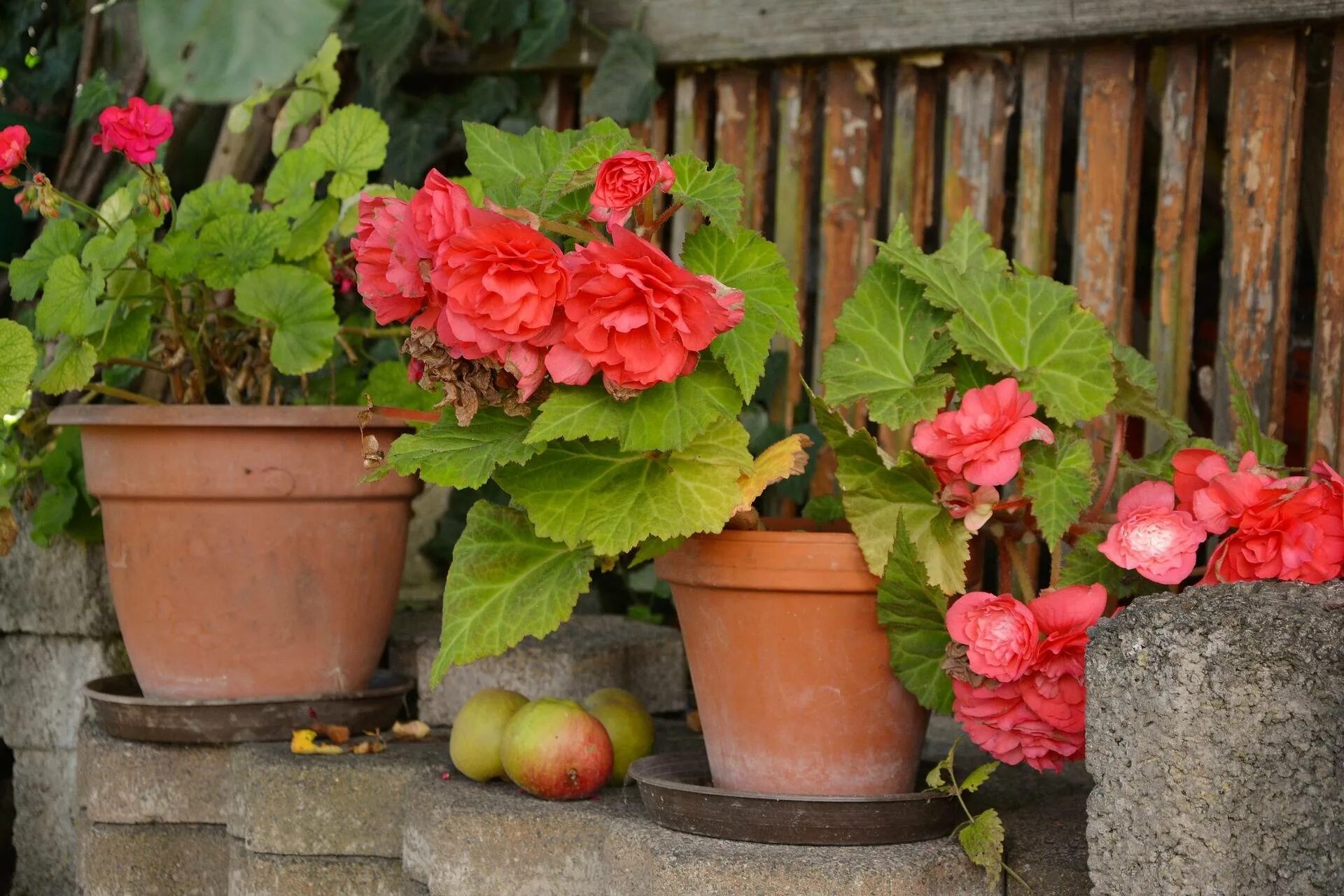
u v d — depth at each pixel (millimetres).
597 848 1917
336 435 2367
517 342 1619
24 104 3496
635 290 1565
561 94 3312
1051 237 2793
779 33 2979
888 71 2990
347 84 3482
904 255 1922
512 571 1881
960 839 1749
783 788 1828
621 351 1575
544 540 1892
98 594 2818
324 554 2398
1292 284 2578
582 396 1686
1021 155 2795
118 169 3381
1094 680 1506
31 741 2861
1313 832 1362
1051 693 1679
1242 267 2588
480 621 1857
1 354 2318
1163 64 3107
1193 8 2561
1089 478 1776
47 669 2850
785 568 1763
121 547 2420
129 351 2553
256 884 2234
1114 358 1877
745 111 3082
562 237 2045
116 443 2365
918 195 2924
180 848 2393
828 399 1863
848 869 1659
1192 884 1396
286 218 2629
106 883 2400
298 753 2311
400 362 2703
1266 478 1618
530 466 1800
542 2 3160
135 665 2473
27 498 2732
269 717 2389
